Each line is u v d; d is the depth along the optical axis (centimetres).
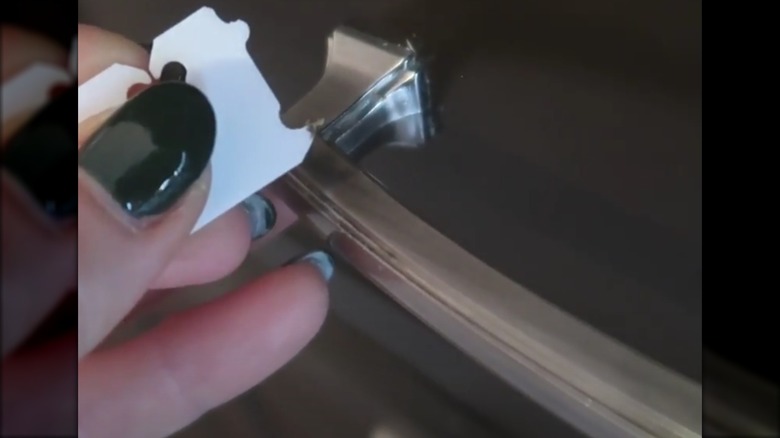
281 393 20
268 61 22
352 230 20
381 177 20
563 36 20
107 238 16
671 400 17
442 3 21
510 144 20
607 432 18
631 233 19
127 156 16
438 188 20
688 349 18
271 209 20
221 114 18
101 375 19
